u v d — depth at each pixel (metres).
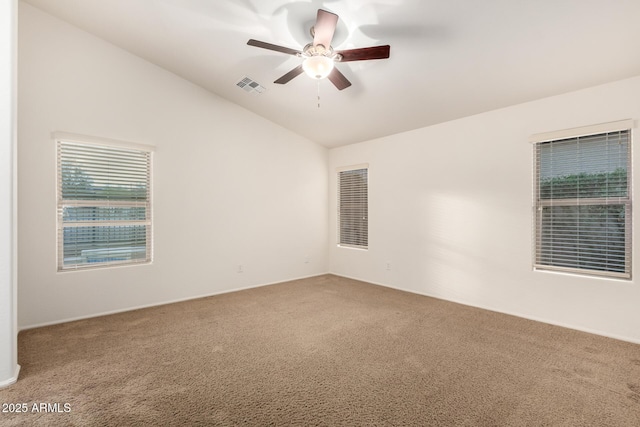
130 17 3.14
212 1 2.74
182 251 4.16
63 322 3.32
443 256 4.16
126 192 3.78
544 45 2.53
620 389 2.06
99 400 1.96
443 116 3.98
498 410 1.86
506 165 3.54
